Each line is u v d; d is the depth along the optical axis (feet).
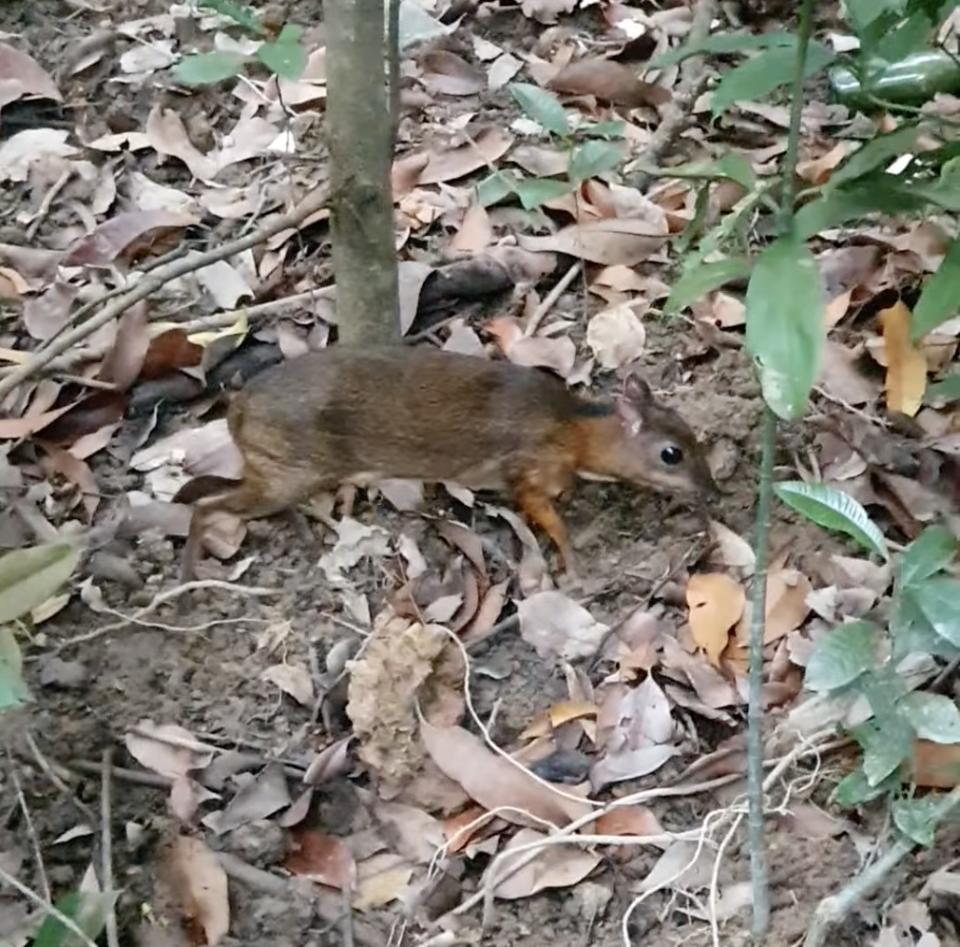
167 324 7.66
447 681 6.65
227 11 7.14
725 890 6.20
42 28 8.99
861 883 5.82
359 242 7.10
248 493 7.08
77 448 7.38
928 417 7.40
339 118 6.84
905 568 5.88
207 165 8.46
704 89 8.50
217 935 6.13
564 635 6.84
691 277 5.52
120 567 6.98
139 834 6.31
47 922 5.75
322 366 7.03
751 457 7.34
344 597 6.96
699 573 7.04
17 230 8.17
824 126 8.63
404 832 6.38
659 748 6.54
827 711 6.50
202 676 6.72
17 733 6.51
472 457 7.07
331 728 6.59
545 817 6.38
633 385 7.06
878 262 7.90
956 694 6.53
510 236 8.10
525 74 8.90
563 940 6.16
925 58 7.61
